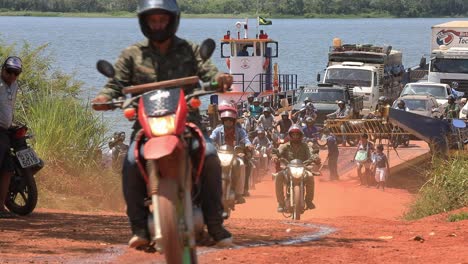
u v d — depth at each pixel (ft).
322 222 89.15
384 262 59.31
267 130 202.59
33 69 140.87
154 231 43.52
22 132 85.87
